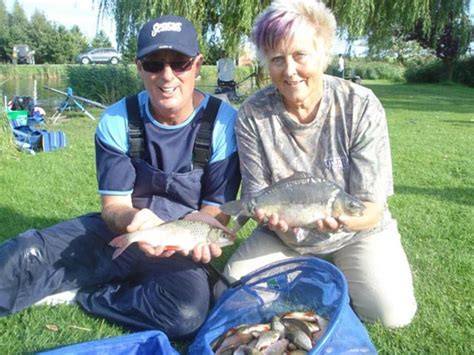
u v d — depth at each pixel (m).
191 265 1.15
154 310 1.09
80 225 1.20
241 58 7.38
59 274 1.18
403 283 1.14
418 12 6.52
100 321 1.14
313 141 1.13
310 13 1.04
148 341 0.95
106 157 1.16
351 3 5.60
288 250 1.24
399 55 16.66
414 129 4.57
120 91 6.69
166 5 5.36
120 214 1.11
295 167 1.14
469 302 1.24
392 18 6.66
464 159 3.08
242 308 1.06
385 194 1.13
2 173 2.50
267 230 1.25
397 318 1.12
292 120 1.12
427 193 2.24
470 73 13.59
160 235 1.01
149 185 1.18
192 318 1.08
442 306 1.22
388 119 5.43
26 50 20.28
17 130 3.33
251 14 5.51
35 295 1.16
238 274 1.22
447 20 9.00
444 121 5.29
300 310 1.05
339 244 1.17
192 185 1.17
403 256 1.18
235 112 1.19
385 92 10.16
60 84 10.68
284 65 1.05
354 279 1.16
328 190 1.02
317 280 1.04
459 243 1.62
